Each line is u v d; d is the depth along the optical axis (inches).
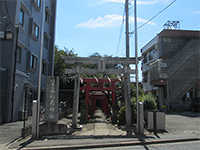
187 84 871.1
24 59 559.2
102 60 396.2
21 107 505.4
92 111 686.5
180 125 451.5
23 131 307.0
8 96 446.6
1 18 473.1
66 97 693.9
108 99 755.4
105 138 313.3
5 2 472.4
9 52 462.6
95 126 439.5
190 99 882.1
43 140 297.4
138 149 258.2
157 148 262.8
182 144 288.5
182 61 895.1
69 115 692.1
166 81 882.1
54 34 858.8
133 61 401.1
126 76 400.2
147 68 1172.5
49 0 822.5
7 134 327.3
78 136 324.8
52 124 334.6
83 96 993.5
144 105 438.3
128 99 394.6
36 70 655.8
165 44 964.6
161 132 370.3
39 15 684.1
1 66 455.8
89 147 269.3
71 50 1048.8
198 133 363.3
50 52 833.5
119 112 440.5
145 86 1235.2
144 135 338.0
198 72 877.8
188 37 973.8
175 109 809.5
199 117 594.9
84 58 394.6
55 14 869.2
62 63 957.8
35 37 624.4
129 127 380.2
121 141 293.3
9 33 466.6
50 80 343.9
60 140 298.0
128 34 484.1
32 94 585.3
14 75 466.3
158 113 388.8
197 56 896.9
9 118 443.8
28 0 579.8
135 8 372.5
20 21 529.3
